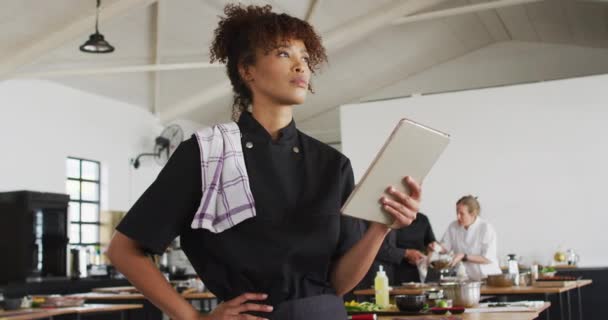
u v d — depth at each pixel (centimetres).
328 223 115
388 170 105
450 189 845
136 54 897
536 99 825
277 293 110
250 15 126
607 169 791
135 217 112
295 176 117
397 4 965
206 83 1037
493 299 456
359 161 891
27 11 704
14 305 461
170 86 1022
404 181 108
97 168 964
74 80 901
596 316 718
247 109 129
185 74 999
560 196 805
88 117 938
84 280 761
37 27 733
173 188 113
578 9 978
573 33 1114
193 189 114
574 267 738
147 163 1051
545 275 576
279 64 119
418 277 554
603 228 786
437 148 108
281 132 120
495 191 828
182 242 119
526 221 813
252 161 116
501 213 823
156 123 1080
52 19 730
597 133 798
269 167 116
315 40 123
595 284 724
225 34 128
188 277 862
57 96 883
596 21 1014
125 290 657
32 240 723
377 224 114
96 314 594
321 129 1370
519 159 823
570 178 802
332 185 118
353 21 985
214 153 115
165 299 111
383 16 973
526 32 1172
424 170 110
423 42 1149
